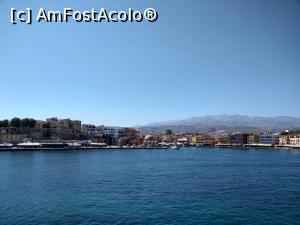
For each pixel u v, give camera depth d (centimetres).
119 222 5319
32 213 5850
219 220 5419
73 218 5541
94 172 12231
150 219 5469
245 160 19350
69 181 9638
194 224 5206
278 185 9012
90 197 7175
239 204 6494
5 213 5844
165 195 7419
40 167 13875
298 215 5716
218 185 8988
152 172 12512
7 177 10469
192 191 7969
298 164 16300
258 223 5269
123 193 7662
